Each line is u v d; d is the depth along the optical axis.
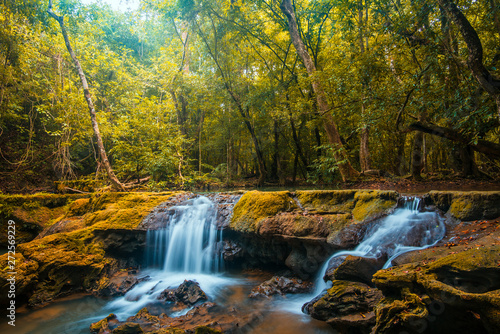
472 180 8.98
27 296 4.88
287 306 4.18
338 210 4.98
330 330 3.49
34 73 12.48
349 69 7.96
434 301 2.62
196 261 6.03
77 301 4.91
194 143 16.11
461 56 6.28
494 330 2.28
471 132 5.82
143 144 12.05
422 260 3.21
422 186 8.07
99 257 5.83
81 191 9.81
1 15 10.37
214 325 3.59
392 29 6.48
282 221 5.02
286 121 11.64
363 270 3.70
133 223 6.41
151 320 3.87
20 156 12.61
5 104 11.11
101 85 15.44
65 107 11.03
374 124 7.41
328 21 13.34
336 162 9.90
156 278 5.66
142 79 15.66
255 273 5.69
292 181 15.03
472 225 3.83
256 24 12.70
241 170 19.25
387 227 4.32
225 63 13.16
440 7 5.43
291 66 14.19
